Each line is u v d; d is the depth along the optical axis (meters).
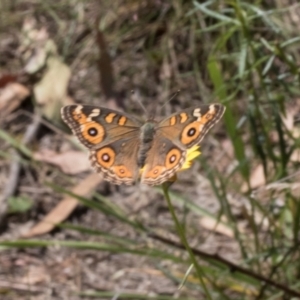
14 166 0.40
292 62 0.32
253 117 0.31
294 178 0.32
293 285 0.31
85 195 0.38
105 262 0.36
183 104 0.41
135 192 0.39
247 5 0.32
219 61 0.39
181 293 0.34
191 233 0.36
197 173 0.39
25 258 0.36
